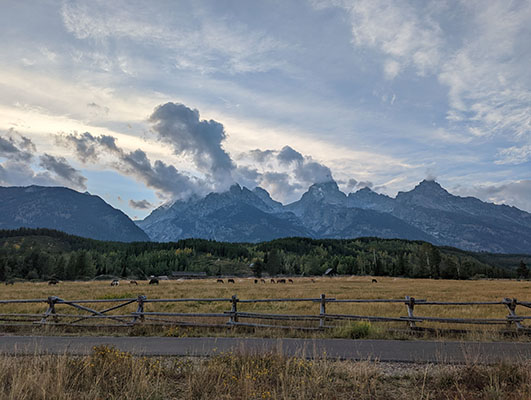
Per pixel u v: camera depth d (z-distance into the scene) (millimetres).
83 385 6082
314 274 163375
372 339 10336
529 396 5465
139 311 12672
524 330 11211
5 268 114000
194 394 5711
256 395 5711
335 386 6246
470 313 17156
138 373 6125
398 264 140750
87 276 127000
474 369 6805
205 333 11445
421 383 6527
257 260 156500
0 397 5172
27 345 9438
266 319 13180
